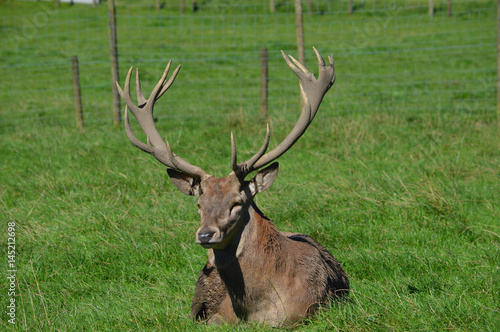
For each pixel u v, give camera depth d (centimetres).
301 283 1198
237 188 1145
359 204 1864
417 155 2375
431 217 1716
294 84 4472
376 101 3694
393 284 1296
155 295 1373
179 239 1675
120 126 3250
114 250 1638
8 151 2773
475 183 1989
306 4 7400
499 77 2967
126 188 2136
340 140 2603
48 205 1991
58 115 3800
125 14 7231
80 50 5681
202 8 7525
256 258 1172
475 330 1041
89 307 1338
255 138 2689
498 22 2964
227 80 4597
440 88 4159
